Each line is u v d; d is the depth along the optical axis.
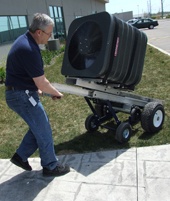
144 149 3.87
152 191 2.98
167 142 4.06
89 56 3.76
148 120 4.22
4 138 5.00
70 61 3.99
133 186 3.10
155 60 10.87
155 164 3.47
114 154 3.84
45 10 18.98
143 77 8.13
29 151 3.47
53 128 5.19
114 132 4.61
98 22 3.66
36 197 3.11
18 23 15.46
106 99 4.19
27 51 2.88
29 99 3.08
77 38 3.93
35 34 2.98
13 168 3.78
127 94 4.45
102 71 3.62
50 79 9.54
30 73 2.93
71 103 6.52
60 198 3.04
